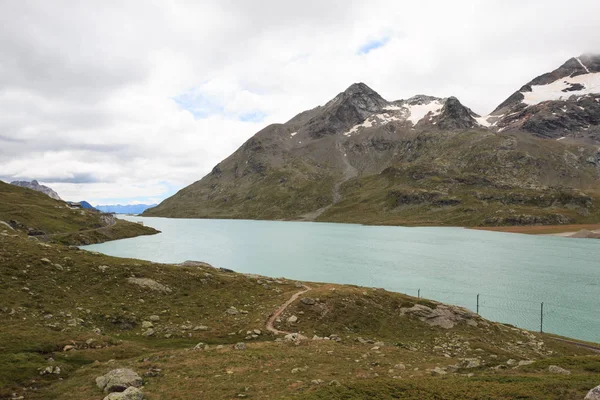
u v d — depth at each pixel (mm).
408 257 168875
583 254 179000
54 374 28250
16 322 38750
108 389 24984
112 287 54844
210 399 24141
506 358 46281
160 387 26062
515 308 89250
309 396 23656
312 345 40781
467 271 134375
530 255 176250
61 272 55062
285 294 65375
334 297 62344
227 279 69000
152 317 48531
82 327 41375
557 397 23500
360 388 25359
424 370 33719
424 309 62500
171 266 70562
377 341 50375
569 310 87750
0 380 25750
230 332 47312
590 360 34656
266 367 31359
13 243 61312
